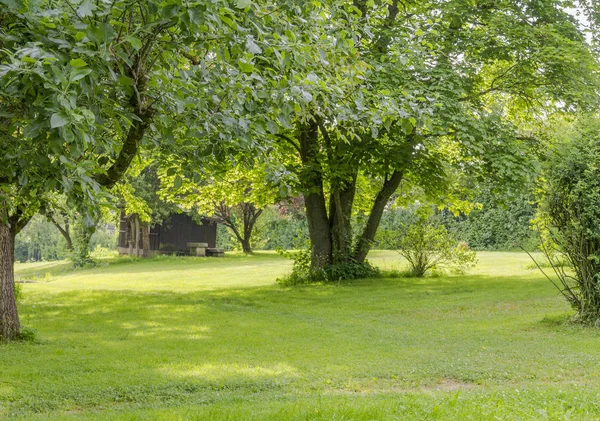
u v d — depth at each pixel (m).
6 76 3.87
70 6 3.98
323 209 22.72
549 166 12.68
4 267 10.99
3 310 10.94
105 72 4.68
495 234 38.06
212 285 23.34
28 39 4.21
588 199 11.85
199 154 6.21
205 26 4.84
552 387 7.36
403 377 8.36
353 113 7.23
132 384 7.96
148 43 5.24
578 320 12.14
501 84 20.28
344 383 8.02
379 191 24.05
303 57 5.76
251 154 7.23
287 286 21.59
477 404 5.78
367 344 10.93
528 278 21.77
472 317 13.95
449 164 22.77
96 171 4.39
